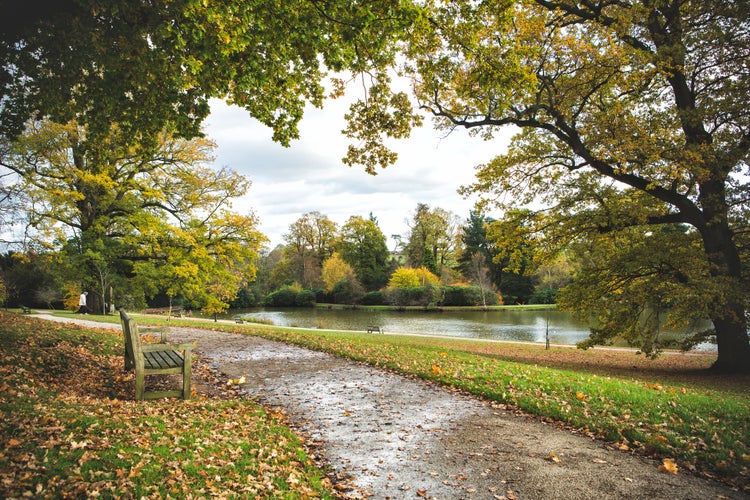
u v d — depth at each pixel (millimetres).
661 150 12477
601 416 6793
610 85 13945
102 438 4875
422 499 4398
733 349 14211
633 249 14922
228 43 6609
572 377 9664
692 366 15883
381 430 6379
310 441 5949
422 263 68625
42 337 10438
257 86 8594
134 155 22672
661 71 12016
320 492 4496
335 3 7195
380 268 72312
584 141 14273
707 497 4449
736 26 12547
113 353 10758
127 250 25688
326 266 65812
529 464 5215
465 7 8930
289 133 10406
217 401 7598
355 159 12164
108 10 6793
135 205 23688
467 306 54438
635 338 15039
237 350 12867
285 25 7500
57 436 4699
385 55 10266
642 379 12391
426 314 48594
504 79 9367
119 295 28750
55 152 21734
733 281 12773
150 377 9227
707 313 12977
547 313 46500
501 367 10594
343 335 19453
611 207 14891
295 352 12633
